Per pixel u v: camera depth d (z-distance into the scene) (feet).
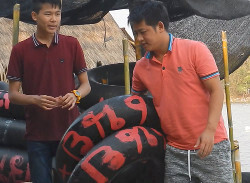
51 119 11.43
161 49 10.28
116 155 10.30
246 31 22.12
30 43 11.35
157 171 11.07
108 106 10.77
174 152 10.53
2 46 33.27
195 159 10.30
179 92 10.13
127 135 10.55
